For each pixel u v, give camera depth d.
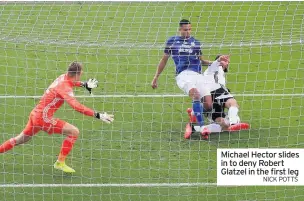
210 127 40.72
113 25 56.03
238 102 45.88
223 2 58.50
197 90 41.47
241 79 49.00
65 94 36.88
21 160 38.72
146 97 46.75
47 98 37.06
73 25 56.03
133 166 38.22
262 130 42.09
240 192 35.94
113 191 35.91
